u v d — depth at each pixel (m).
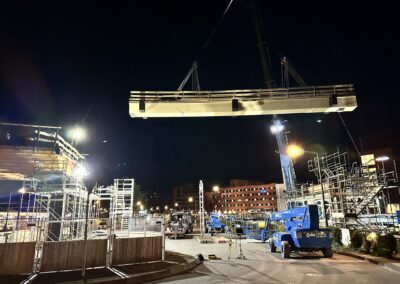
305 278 13.07
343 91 19.17
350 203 32.69
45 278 12.38
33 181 22.11
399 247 18.28
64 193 21.78
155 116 19.12
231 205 173.12
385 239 18.41
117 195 38.12
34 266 13.52
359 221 28.20
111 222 15.55
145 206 99.00
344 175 33.12
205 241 29.62
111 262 15.03
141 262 15.88
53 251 13.87
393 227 25.88
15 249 13.35
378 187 31.38
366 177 31.92
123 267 14.62
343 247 22.34
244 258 19.25
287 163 58.69
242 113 19.17
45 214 24.62
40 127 24.42
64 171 21.45
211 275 13.98
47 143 24.00
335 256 20.22
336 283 12.03
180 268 15.06
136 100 18.73
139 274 13.02
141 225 34.94
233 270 15.23
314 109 19.05
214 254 21.00
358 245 21.19
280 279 12.94
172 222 38.62
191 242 30.67
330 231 19.61
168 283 12.34
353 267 15.89
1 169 22.95
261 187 164.75
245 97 19.02
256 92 19.11
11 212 25.55
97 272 13.48
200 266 16.44
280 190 62.38
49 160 22.27
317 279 12.83
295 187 55.78
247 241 31.20
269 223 29.91
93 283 11.65
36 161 21.95
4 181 26.53
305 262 17.69
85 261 13.59
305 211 20.00
